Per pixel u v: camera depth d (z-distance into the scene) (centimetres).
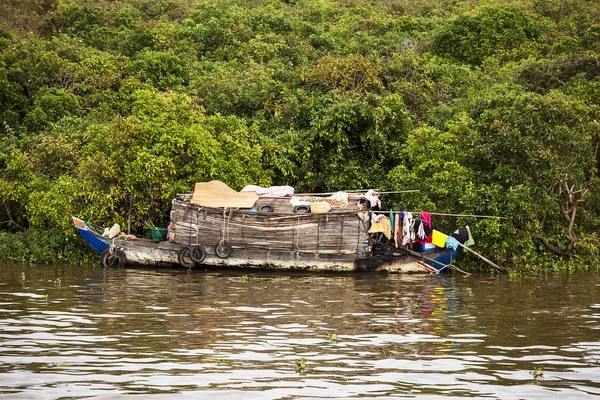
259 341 2408
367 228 4228
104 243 4341
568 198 4619
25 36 7150
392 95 5238
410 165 4978
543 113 4566
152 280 3822
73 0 7881
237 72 6016
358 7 7981
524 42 6450
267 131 5222
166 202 4628
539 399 1856
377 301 3250
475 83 5675
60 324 2650
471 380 2005
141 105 4872
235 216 4247
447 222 4509
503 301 3300
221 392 1866
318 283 3800
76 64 5919
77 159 4878
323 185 5116
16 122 5462
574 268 4562
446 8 8338
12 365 2095
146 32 6694
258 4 8269
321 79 5606
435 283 3875
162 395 1839
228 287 3603
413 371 2083
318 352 2275
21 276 3928
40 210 4575
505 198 4378
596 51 6000
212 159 4616
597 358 2255
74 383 1928
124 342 2375
